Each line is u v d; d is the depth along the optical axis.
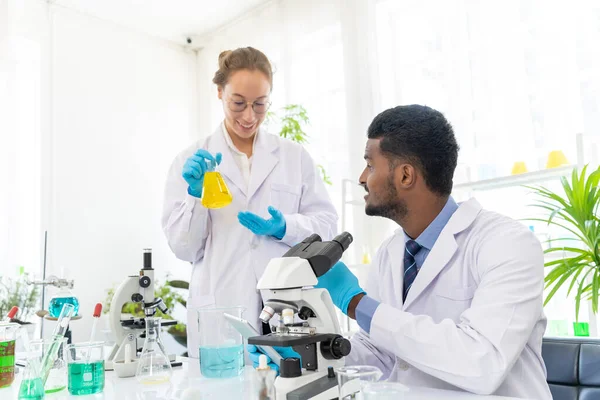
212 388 1.25
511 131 3.17
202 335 1.42
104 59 4.58
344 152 4.03
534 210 2.98
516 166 2.76
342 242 1.12
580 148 2.37
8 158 4.07
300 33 4.35
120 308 1.58
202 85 5.21
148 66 4.90
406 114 1.28
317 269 1.05
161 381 1.34
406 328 1.12
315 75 4.28
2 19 4.04
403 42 3.78
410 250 1.41
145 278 1.59
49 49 4.24
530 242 1.22
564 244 2.68
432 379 1.25
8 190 4.05
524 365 1.21
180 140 5.07
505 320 1.10
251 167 2.12
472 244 1.30
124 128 4.64
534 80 3.09
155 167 4.83
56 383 1.30
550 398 1.23
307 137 4.27
